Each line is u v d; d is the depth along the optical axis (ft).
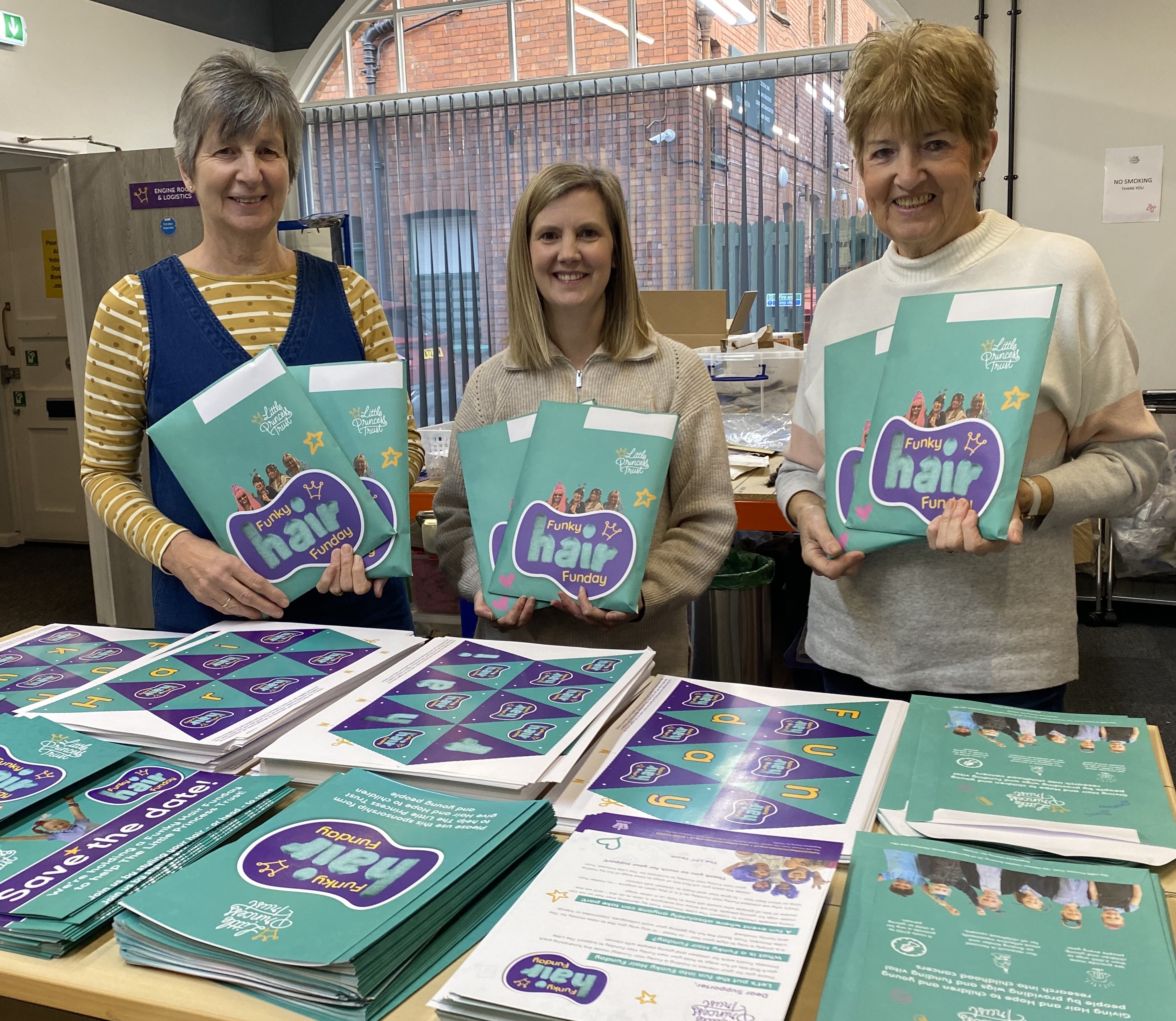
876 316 4.51
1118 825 2.73
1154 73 14.44
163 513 4.98
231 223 4.78
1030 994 2.08
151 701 3.69
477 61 19.61
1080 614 13.89
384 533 4.44
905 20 15.85
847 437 4.18
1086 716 3.47
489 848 2.64
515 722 3.41
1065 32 14.78
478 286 20.11
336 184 20.53
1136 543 13.55
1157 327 15.03
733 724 3.58
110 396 4.87
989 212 4.35
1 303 19.36
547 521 4.54
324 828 2.78
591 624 4.56
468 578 5.22
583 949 2.27
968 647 4.31
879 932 2.30
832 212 18.07
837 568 4.13
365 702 3.64
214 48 19.04
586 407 4.63
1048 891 2.43
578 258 4.89
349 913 2.37
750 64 17.75
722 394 9.60
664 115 18.47
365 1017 2.21
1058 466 4.25
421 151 19.95
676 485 5.20
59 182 15.30
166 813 2.98
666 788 3.10
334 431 4.56
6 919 2.49
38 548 19.81
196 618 5.01
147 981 2.37
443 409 20.76
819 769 3.19
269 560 4.46
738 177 18.38
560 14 18.92
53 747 3.34
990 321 3.79
